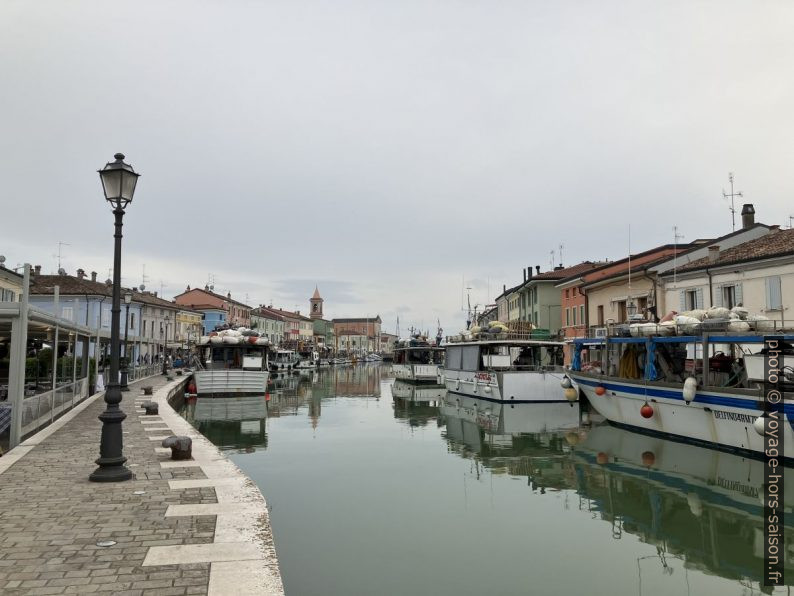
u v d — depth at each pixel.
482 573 8.81
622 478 15.20
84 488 9.27
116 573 5.83
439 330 74.88
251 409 31.73
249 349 39.50
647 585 8.52
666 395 19.62
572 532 10.84
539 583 8.50
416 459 17.69
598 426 24.25
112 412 9.99
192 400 35.38
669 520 11.67
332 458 17.77
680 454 18.06
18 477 10.03
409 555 9.52
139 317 60.50
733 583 8.63
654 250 38.03
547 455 18.42
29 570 5.89
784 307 24.69
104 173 9.96
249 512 7.96
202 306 88.50
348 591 8.07
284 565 9.02
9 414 13.34
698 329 18.28
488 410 30.33
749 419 16.41
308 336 146.38
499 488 14.09
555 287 48.12
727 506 12.67
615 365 25.48
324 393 44.28
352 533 10.58
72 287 50.59
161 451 12.69
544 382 31.45
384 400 38.12
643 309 34.25
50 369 24.66
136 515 7.80
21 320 13.40
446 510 12.16
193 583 5.61
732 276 27.48
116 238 10.11
